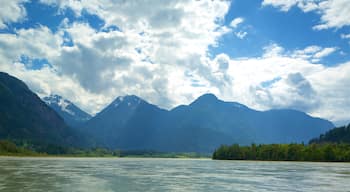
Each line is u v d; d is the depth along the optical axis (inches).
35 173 3900.1
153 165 7554.1
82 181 3097.9
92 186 2704.2
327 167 6501.0
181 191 2492.6
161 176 3944.4
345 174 4404.5
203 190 2578.7
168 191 2486.5
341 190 2625.5
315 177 3878.0
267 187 2817.4
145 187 2723.9
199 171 5088.6
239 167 6560.0
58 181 3026.6
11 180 2992.1
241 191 2536.9
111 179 3403.1
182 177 3828.7
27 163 6806.1
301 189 2684.5
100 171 4714.6
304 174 4402.1
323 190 2615.7
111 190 2486.5
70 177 3501.5
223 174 4394.7
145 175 4072.3
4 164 6033.5
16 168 4810.5
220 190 2591.0
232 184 3056.1
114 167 6131.9
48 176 3528.5
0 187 2486.5
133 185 2856.8
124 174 4188.0
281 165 7623.0
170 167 6505.9
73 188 2529.5
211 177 3863.2
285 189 2684.5
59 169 4918.8
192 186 2849.4
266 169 5708.7
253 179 3599.9
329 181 3371.1
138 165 7406.5
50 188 2495.1
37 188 2471.7
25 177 3321.9
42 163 7091.5
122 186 2768.2
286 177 3897.6
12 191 2282.2
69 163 7736.2
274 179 3607.3
